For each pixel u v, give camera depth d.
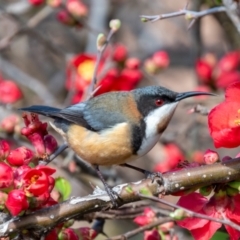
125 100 8.93
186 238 10.48
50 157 7.68
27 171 6.40
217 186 6.79
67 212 6.70
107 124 8.77
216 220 5.95
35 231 6.71
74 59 11.47
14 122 11.21
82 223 13.60
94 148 8.80
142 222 8.27
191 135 13.39
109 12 16.31
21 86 16.50
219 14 13.75
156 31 19.05
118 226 14.57
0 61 15.91
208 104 12.75
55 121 9.41
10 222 6.61
